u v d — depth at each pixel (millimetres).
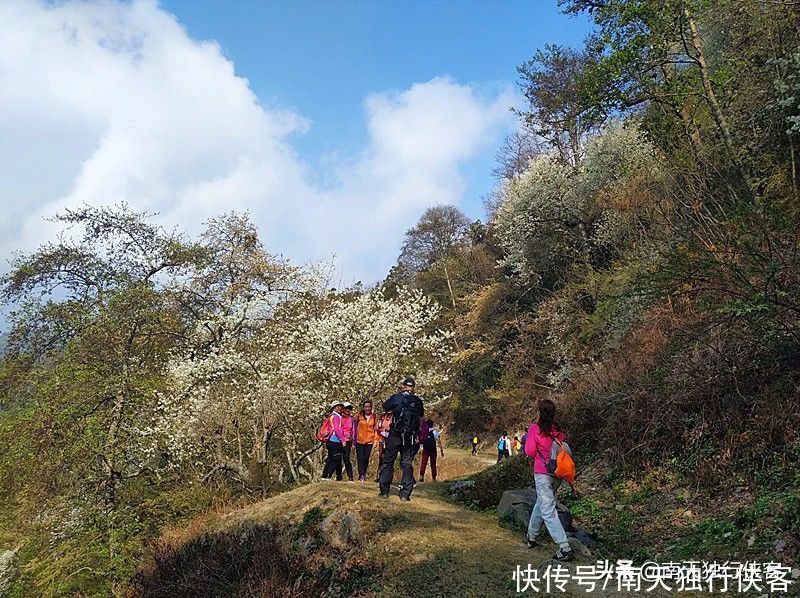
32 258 15078
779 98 9703
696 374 7766
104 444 13102
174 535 11172
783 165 9906
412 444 8609
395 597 6039
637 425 8492
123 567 11281
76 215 15570
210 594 8258
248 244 19000
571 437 9977
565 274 24203
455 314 33844
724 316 7426
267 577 7598
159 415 14648
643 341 10359
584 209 23016
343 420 11141
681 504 6691
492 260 37875
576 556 6012
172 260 16578
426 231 50438
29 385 13992
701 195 9469
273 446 17984
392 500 8391
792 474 5941
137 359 14375
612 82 11508
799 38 10227
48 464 12438
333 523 7766
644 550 6023
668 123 12344
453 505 8781
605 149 22547
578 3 11773
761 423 6629
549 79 24984
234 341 16594
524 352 24125
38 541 12961
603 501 7617
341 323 15641
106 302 14391
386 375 15656
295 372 14953
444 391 29125
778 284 6312
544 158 26656
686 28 11633
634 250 14227
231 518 10008
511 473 9172
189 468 15203
